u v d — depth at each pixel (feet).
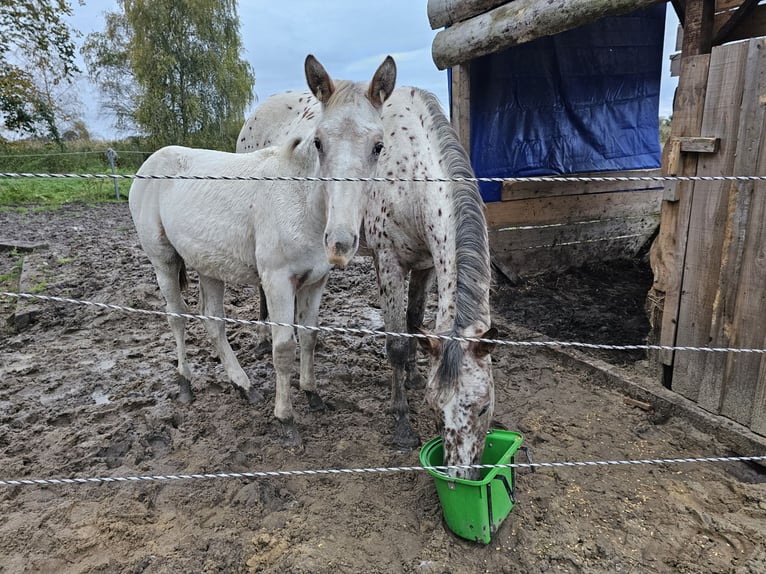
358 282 19.06
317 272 8.59
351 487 7.80
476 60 15.30
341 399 10.46
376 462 8.51
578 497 7.53
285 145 8.34
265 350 12.85
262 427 9.51
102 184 47.55
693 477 8.00
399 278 9.81
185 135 66.03
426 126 9.02
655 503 7.39
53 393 11.04
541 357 12.53
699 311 9.46
